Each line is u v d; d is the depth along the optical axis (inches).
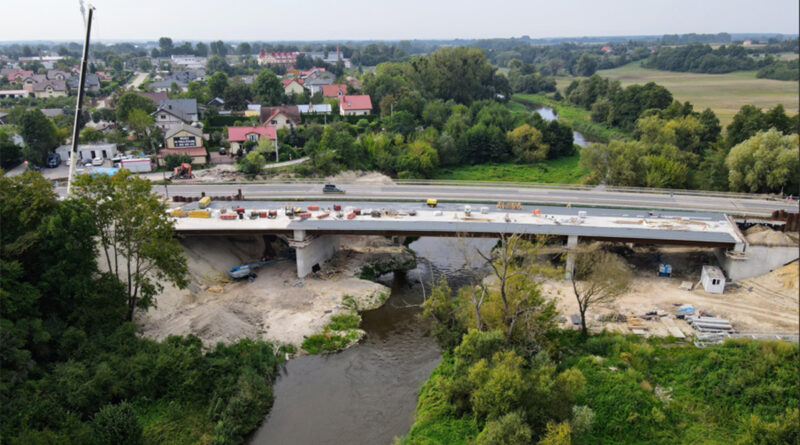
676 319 2496.3
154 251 2166.6
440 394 2011.6
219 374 2068.2
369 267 3221.0
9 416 1610.5
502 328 2105.1
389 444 1851.6
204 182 4015.8
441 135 5733.3
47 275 2010.3
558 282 2930.6
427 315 2361.0
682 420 1845.5
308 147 4822.8
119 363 1946.4
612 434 1782.7
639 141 5364.2
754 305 2605.8
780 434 1614.2
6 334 1706.4
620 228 2965.1
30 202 2068.2
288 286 2920.8
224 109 7007.9
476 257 3376.0
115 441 1665.8
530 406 1706.4
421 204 3444.9
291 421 1972.2
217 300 2753.4
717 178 4256.9
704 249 3272.6
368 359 2362.2
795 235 3019.2
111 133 5349.4
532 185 4089.6
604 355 2186.3
